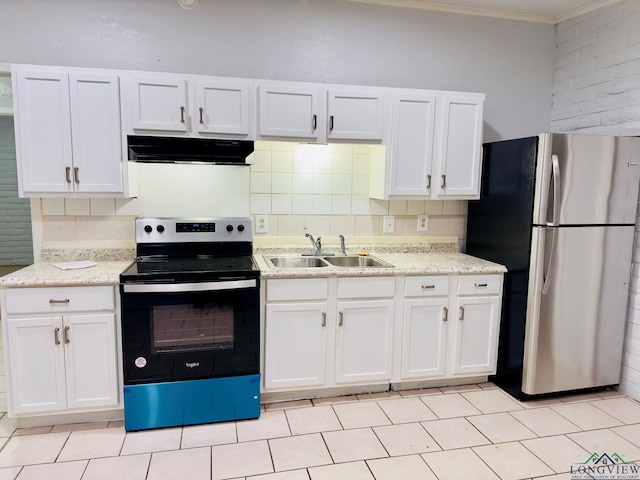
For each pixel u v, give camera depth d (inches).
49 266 99.5
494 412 102.0
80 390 91.0
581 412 102.7
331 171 121.0
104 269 97.2
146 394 91.0
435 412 101.3
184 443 87.9
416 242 128.6
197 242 110.4
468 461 83.2
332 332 102.8
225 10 109.3
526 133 132.9
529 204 103.1
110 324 90.3
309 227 121.4
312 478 77.9
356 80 118.9
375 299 104.2
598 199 103.1
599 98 118.3
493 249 116.6
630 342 111.0
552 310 104.0
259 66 112.7
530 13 126.1
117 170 97.6
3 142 237.5
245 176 115.0
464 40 124.8
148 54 106.7
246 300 94.5
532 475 79.5
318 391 107.1
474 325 111.5
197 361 92.8
